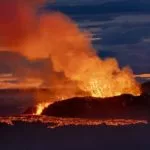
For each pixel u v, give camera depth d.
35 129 134.00
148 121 142.12
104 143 125.44
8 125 136.62
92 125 137.38
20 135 129.75
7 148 122.56
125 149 122.81
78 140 127.19
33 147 123.06
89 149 122.31
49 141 126.44
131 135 130.75
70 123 139.25
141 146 124.31
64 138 128.25
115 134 130.38
